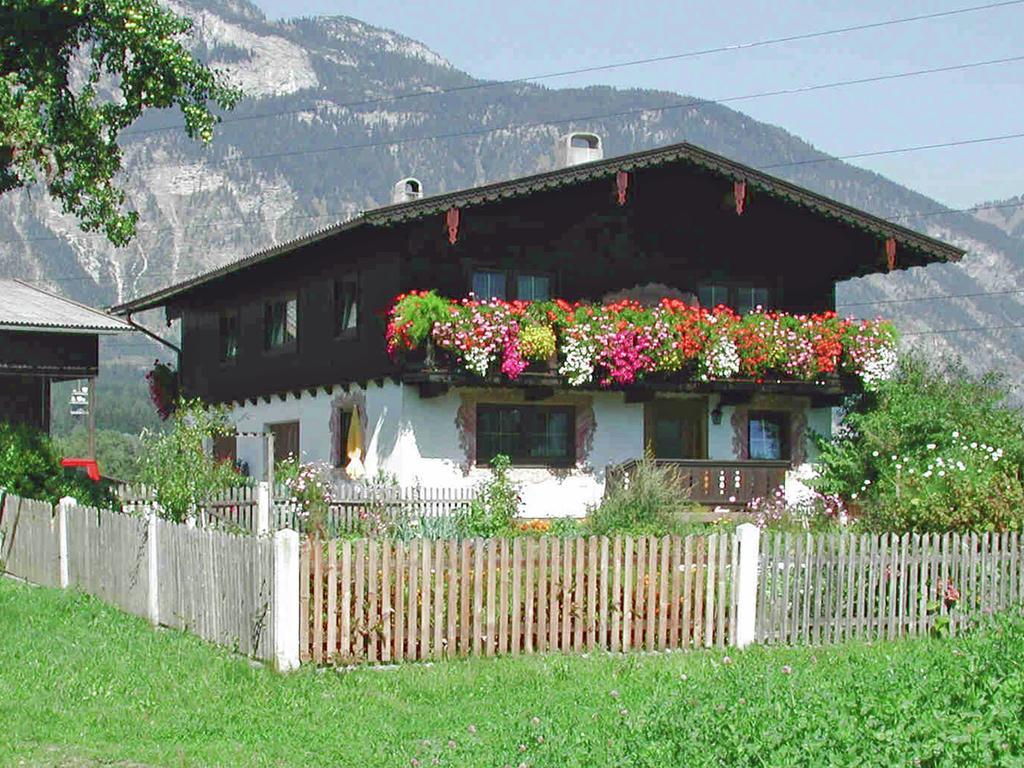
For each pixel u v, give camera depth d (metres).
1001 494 16.33
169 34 23.97
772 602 14.39
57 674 12.10
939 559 15.20
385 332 25.36
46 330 34.62
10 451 22.59
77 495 22.77
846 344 27.31
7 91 22.19
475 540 13.24
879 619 14.84
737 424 28.12
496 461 24.80
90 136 24.06
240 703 11.17
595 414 26.86
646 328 25.41
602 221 26.97
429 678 12.09
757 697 9.55
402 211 23.77
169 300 36.44
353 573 12.80
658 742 8.72
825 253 29.16
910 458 24.03
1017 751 7.99
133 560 15.70
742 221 28.41
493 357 24.45
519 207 26.14
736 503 26.23
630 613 13.79
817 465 27.64
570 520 20.47
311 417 29.23
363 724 10.48
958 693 9.43
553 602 13.51
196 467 20.27
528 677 12.20
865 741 8.02
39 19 23.12
